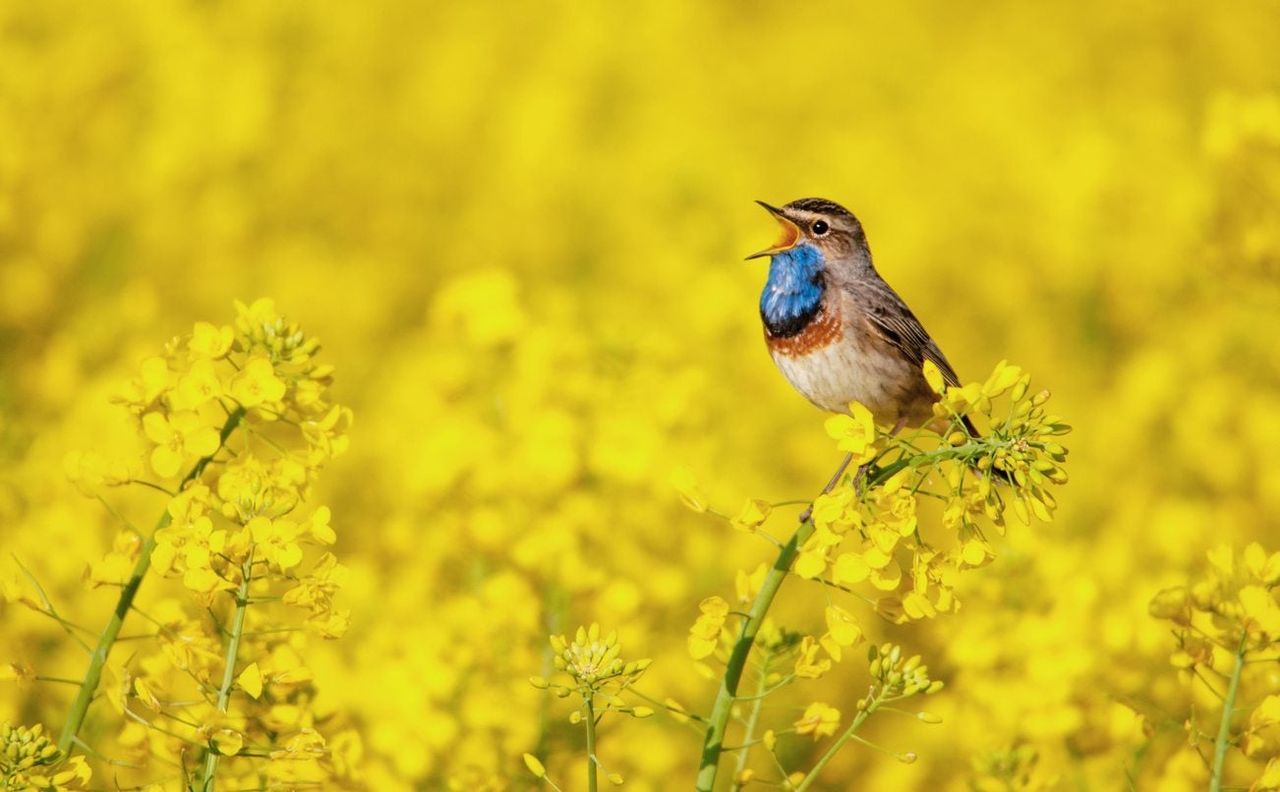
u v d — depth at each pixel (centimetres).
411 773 1041
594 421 1245
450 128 2981
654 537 1230
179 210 2281
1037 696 1038
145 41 2580
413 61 3219
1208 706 988
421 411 1373
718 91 3512
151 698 816
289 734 889
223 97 2456
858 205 2788
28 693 1096
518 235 2614
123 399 847
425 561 1190
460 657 1088
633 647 1145
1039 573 1102
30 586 948
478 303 1353
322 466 861
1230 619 852
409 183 2741
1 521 1236
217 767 896
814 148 3103
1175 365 1856
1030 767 1030
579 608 1143
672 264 2220
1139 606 1076
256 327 871
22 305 1914
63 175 2192
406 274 2480
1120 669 1060
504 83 3272
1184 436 1716
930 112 3412
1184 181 2291
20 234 2028
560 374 1288
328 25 3133
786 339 1309
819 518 809
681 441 1320
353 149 2788
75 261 2086
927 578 823
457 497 1196
